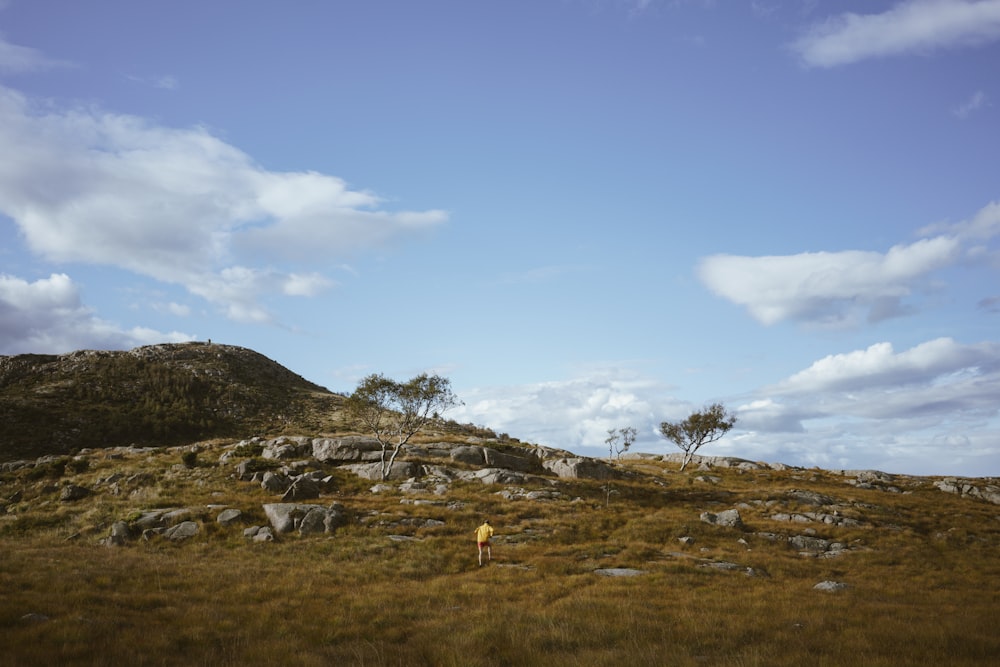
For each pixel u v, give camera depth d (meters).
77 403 105.06
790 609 19.81
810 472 73.88
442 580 25.11
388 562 28.50
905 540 39.72
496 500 43.06
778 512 46.78
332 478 47.88
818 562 33.44
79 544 32.38
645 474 65.31
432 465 53.22
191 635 14.98
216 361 149.38
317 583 23.50
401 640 15.62
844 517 44.56
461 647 14.02
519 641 14.68
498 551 31.66
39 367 123.94
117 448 62.19
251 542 32.44
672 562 29.72
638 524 38.72
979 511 52.19
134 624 15.86
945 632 15.62
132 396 115.69
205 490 43.34
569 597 21.56
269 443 58.78
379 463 52.03
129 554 29.36
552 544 33.88
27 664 11.87
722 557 32.22
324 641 15.05
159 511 36.66
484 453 59.34
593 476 59.25
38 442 86.25
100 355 136.38
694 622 17.00
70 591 19.42
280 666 12.57
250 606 19.08
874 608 20.44
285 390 147.00
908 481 70.25
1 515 40.06
